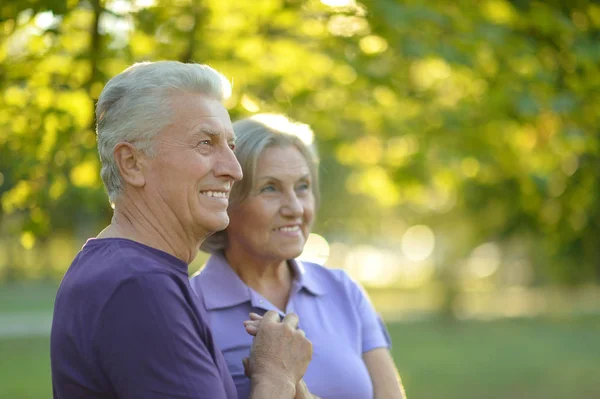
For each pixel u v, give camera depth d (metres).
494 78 5.09
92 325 1.78
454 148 5.62
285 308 2.61
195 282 2.57
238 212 2.54
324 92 5.30
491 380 11.99
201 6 4.47
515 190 6.58
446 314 21.70
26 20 4.23
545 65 5.20
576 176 6.24
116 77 1.98
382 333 2.79
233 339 2.44
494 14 5.04
